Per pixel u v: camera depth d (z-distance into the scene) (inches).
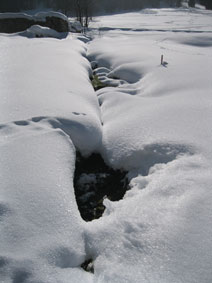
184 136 134.0
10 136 128.1
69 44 366.3
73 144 134.6
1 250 76.6
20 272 72.0
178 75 237.6
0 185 98.1
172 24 1076.5
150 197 100.1
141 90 227.8
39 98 167.9
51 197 95.9
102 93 225.0
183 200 94.6
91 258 83.7
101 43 446.3
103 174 136.6
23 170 106.8
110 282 72.6
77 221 90.3
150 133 142.2
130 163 133.6
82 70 260.7
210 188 98.0
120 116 174.7
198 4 2674.7
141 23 1139.3
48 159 115.1
